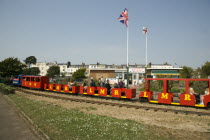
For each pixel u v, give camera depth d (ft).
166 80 52.44
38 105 45.98
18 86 121.90
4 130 28.53
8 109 44.11
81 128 27.71
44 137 24.98
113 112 43.73
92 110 45.80
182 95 49.06
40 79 95.76
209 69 176.14
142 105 52.29
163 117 39.11
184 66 177.27
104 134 25.23
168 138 25.13
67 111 39.37
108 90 66.90
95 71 168.45
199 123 34.68
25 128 29.58
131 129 27.99
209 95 45.57
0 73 145.07
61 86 85.35
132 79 149.48
